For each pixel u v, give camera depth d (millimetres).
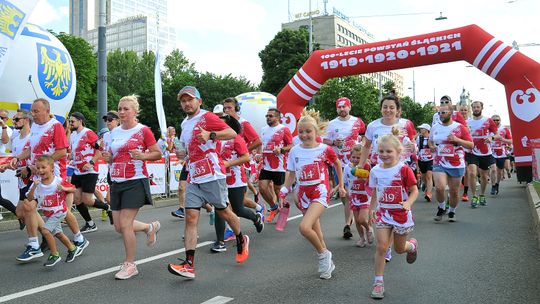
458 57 12289
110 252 6523
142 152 5262
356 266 5547
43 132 6062
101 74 14422
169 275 5238
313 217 4992
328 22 100000
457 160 8430
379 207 4691
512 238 6875
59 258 5809
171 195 14094
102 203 8625
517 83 11656
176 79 49062
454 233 7383
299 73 13805
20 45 10773
